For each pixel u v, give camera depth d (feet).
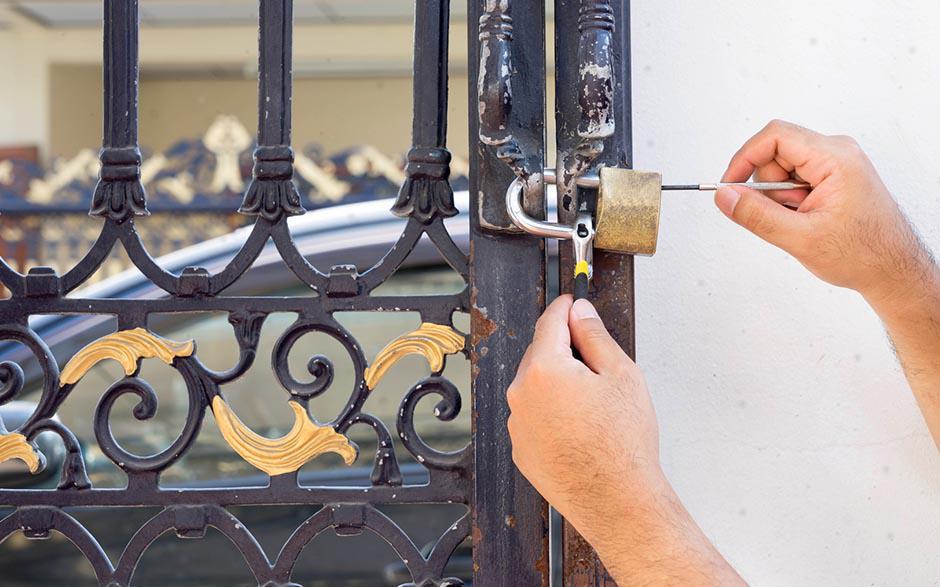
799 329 3.24
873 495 3.25
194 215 20.90
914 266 2.76
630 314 2.72
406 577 6.68
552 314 2.42
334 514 2.92
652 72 3.24
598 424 2.19
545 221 2.61
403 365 6.75
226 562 6.98
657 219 2.50
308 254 5.82
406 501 2.91
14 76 35.09
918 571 3.26
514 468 2.81
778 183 2.73
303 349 6.88
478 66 2.84
